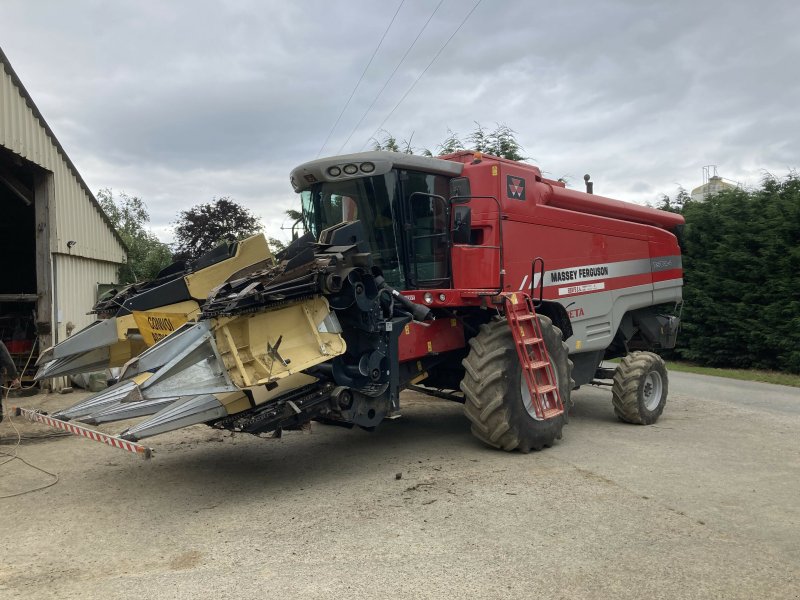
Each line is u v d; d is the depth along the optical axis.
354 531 4.38
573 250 8.10
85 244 12.63
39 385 10.91
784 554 3.97
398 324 5.98
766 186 15.29
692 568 3.76
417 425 8.12
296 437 7.45
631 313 9.52
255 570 3.78
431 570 3.75
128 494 5.32
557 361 6.95
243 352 5.03
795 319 13.64
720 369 15.80
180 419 5.01
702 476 5.70
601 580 3.61
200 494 5.30
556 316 7.82
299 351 5.29
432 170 6.80
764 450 6.76
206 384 4.68
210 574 3.74
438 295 6.52
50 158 11.09
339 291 5.36
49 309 11.13
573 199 8.33
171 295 5.84
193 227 24.98
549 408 6.80
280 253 5.71
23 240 14.62
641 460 6.28
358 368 5.70
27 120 10.33
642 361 8.30
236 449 6.87
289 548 4.11
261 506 4.96
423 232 6.76
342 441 7.22
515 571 3.73
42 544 4.24
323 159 6.66
